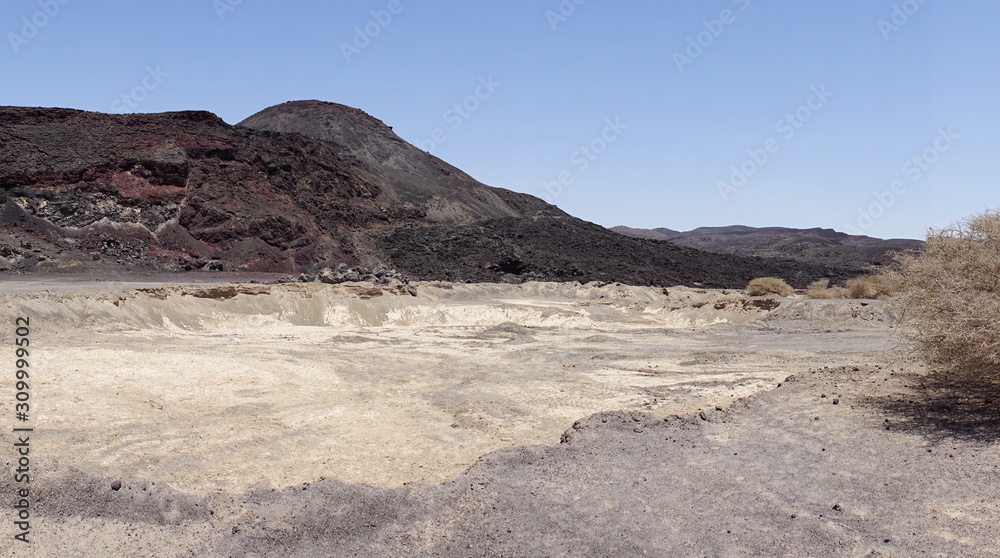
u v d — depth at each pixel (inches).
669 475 360.8
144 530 283.1
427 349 1029.8
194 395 609.9
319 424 540.7
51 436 449.1
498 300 1872.5
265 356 842.8
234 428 510.9
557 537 284.2
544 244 3467.0
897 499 314.2
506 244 3243.1
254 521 293.0
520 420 557.9
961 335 425.7
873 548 267.6
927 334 466.6
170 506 302.7
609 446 410.3
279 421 542.6
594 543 278.4
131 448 440.1
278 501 315.6
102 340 863.7
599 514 307.1
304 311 1413.6
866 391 530.6
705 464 379.2
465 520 299.3
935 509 299.3
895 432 415.2
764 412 499.5
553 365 875.4
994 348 416.5
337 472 415.2
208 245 2311.8
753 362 861.8
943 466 348.8
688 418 478.9
